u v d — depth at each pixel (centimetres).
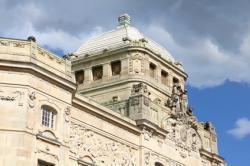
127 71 7212
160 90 7356
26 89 4547
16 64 4569
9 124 4406
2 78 4538
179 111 6750
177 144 6562
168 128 6469
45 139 4584
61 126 4803
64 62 5044
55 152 4666
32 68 4606
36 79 4656
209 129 7431
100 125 5441
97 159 5278
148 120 6050
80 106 5219
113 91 7219
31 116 4509
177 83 7625
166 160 6272
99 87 7350
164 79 7650
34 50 4719
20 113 4456
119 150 5619
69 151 4925
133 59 7256
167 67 7712
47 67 4809
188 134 6856
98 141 5359
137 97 6169
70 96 4991
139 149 5909
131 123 5866
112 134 5572
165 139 6362
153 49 7681
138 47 7294
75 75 7675
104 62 7475
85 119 5256
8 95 4500
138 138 5956
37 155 4478
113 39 7825
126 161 5675
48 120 4731
